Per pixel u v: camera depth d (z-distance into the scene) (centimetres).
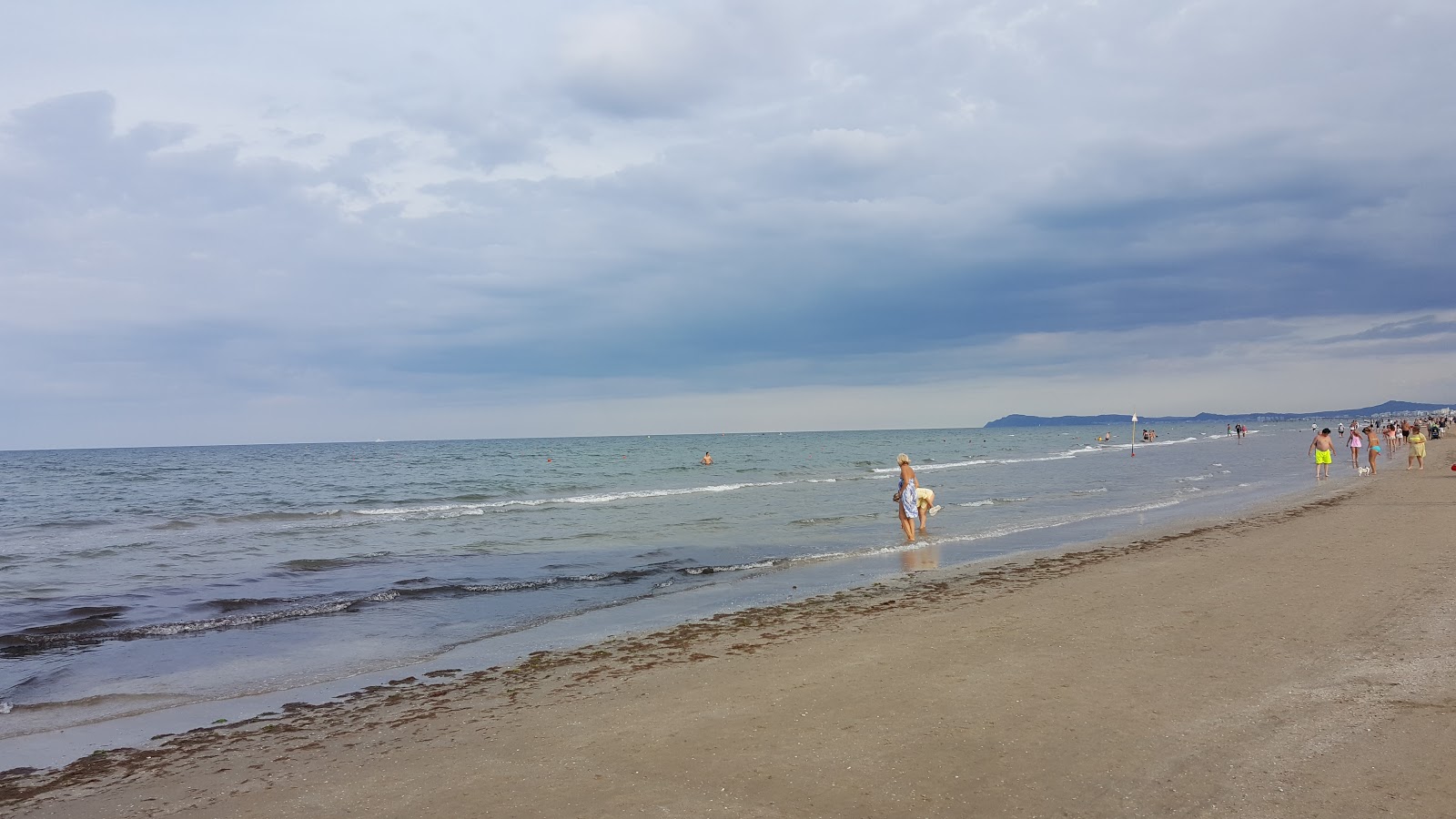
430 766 553
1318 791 425
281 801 508
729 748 542
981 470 4441
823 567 1439
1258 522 1725
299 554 1789
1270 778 443
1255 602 915
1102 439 9219
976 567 1347
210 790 537
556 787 494
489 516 2548
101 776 574
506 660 885
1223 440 9556
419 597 1266
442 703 724
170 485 4284
